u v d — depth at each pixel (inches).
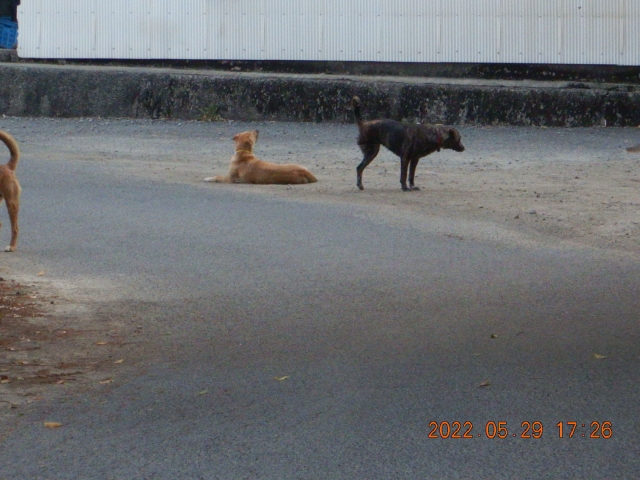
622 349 417.7
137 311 468.8
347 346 426.6
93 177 612.4
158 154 674.8
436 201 573.9
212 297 477.1
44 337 442.3
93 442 311.0
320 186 601.0
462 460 292.4
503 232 533.3
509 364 396.2
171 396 359.3
